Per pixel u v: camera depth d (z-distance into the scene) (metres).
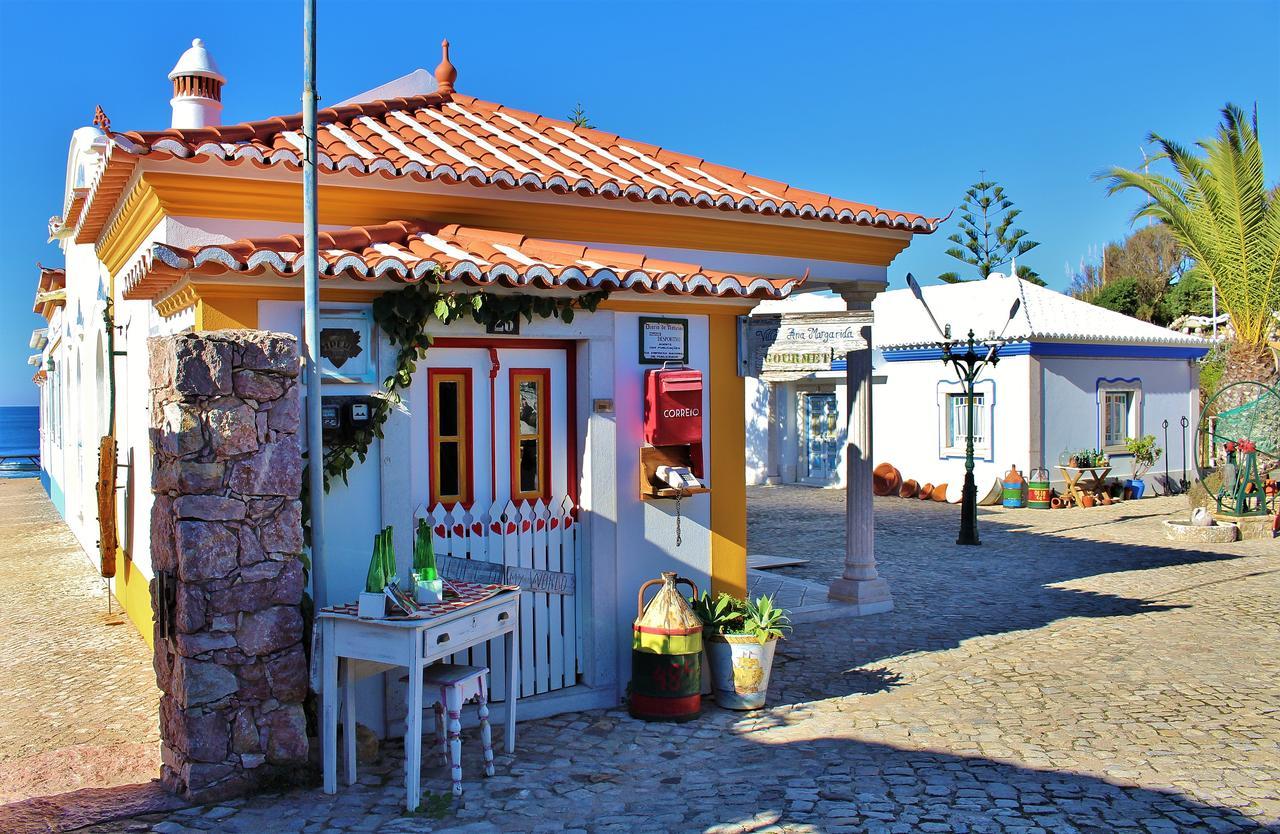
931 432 21.36
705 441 7.39
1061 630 9.17
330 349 5.79
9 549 15.66
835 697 7.13
